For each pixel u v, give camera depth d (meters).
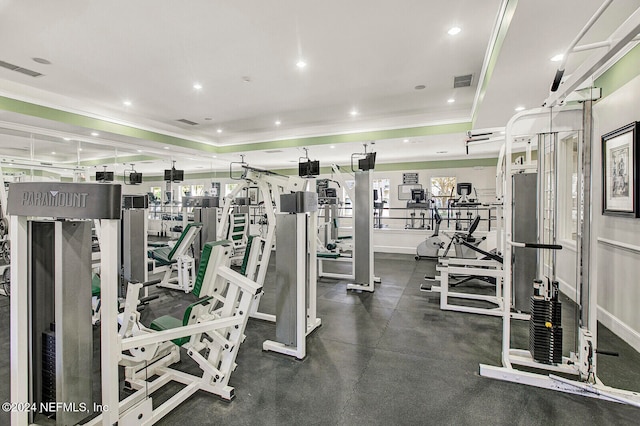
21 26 2.91
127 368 2.27
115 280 1.44
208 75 4.07
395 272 5.99
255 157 8.45
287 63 3.73
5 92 4.17
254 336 3.14
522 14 2.16
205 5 2.62
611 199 3.11
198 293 2.30
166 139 6.57
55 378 1.46
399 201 9.62
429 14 2.76
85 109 5.12
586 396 2.15
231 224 5.89
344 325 3.43
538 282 2.51
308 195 2.80
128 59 3.60
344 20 2.85
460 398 2.14
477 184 8.95
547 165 2.93
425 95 4.86
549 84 3.40
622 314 3.02
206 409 2.03
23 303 1.45
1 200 4.46
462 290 4.76
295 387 2.27
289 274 2.70
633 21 1.37
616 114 3.00
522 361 2.51
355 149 7.36
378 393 2.20
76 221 1.46
